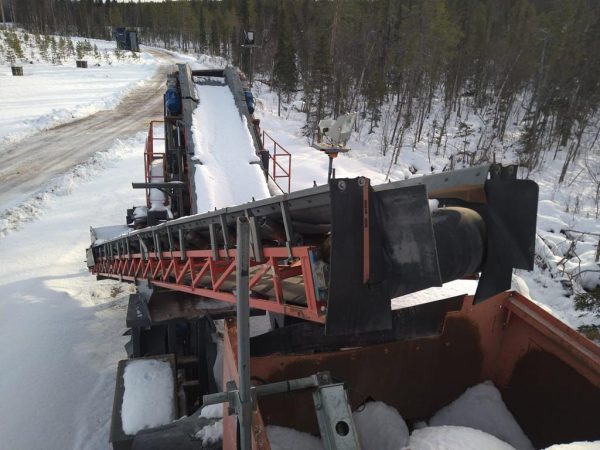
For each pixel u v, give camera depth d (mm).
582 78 32094
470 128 34844
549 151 32938
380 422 3396
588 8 40500
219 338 6832
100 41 93062
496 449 2744
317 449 3271
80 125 27984
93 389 7004
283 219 3254
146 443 4023
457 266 2627
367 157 28406
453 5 49469
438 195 2748
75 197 16766
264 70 55312
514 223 2713
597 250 13656
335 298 2395
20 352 7887
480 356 3879
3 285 10734
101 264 9898
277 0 67688
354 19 42375
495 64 44125
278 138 27812
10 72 46000
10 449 5883
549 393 3453
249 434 2326
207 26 86500
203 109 11836
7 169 19688
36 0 92562
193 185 9289
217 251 4617
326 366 3518
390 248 2438
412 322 3650
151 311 6574
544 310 3578
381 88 35125
